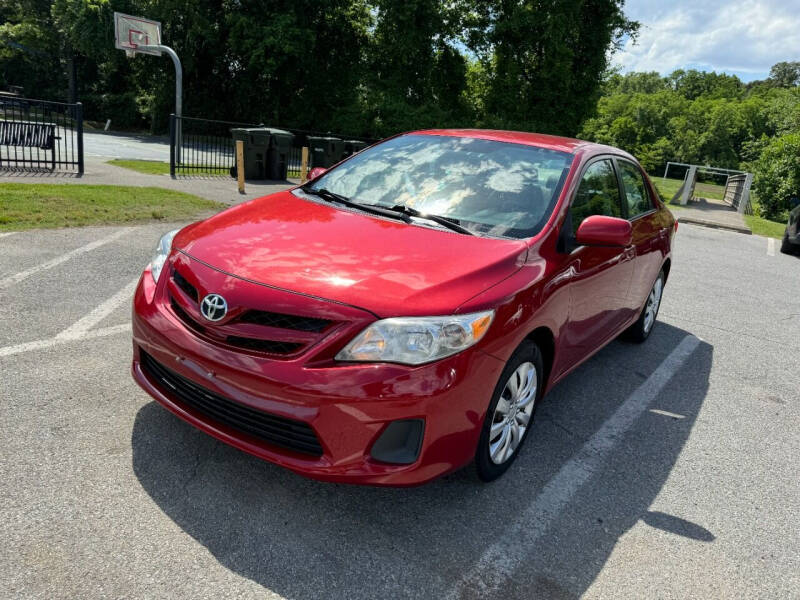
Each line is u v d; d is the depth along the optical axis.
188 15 31.75
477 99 30.12
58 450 2.69
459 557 2.36
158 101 34.34
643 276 4.55
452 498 2.73
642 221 4.44
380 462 2.31
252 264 2.54
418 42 27.39
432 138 3.92
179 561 2.15
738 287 8.04
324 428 2.25
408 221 3.04
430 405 2.28
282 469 2.77
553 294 2.92
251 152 13.83
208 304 2.43
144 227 7.13
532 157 3.60
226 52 32.94
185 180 12.16
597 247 3.45
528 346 2.82
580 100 27.91
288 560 2.22
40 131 10.55
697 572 2.46
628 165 4.48
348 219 3.01
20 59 46.56
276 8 30.88
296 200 3.36
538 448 3.30
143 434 2.89
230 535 2.31
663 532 2.70
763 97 98.69
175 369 2.50
